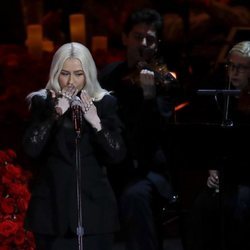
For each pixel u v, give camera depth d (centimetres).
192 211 2128
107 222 1819
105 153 1839
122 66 2222
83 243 1817
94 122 1808
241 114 2108
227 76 2156
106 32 3884
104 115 1869
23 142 1816
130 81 2172
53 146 1822
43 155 1841
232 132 1902
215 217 2098
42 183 1827
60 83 1845
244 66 2112
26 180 2120
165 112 2144
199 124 1923
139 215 2067
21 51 3222
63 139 1819
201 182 2497
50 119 1800
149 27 2178
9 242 1978
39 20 3769
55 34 3738
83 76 1852
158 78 2120
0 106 2744
